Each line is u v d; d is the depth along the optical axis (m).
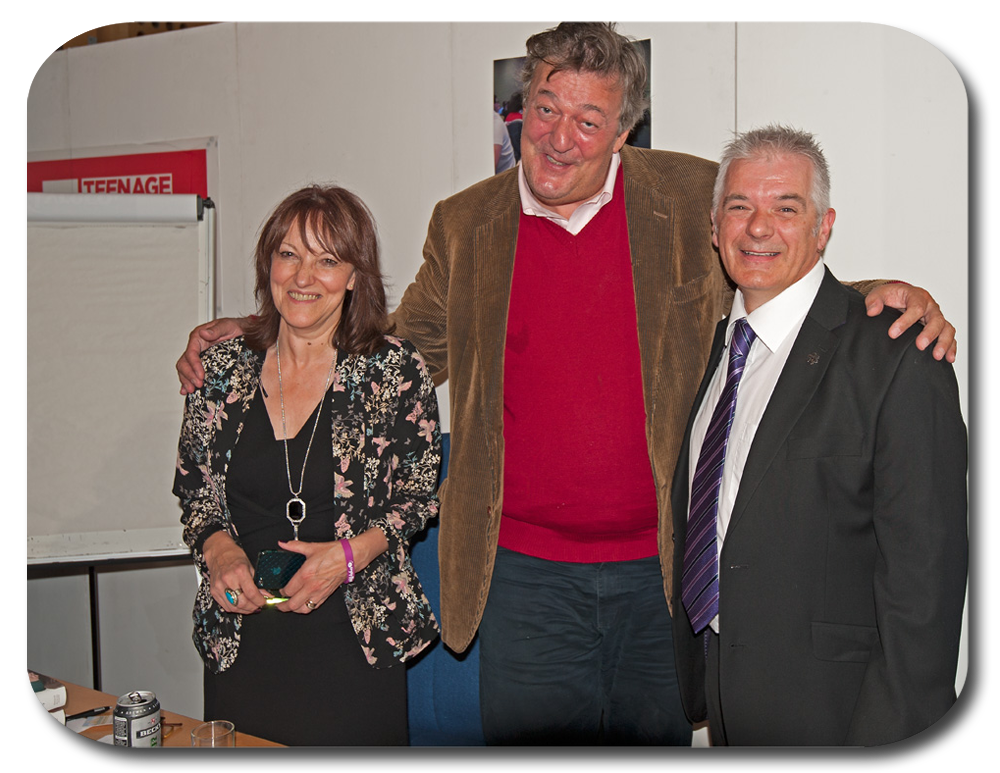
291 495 1.54
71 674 2.95
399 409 1.60
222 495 1.58
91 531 2.48
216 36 2.78
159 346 2.52
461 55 2.47
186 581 2.87
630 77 1.69
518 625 1.85
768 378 1.44
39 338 2.47
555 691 1.84
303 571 1.46
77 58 2.97
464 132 2.49
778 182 1.39
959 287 2.02
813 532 1.33
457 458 1.87
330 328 1.60
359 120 2.62
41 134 3.03
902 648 1.24
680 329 1.71
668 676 1.84
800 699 1.35
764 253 1.40
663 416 1.70
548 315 1.76
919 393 1.24
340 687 1.55
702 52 2.18
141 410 2.51
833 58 2.07
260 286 1.62
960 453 1.25
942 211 2.02
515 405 1.80
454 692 2.07
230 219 2.83
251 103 2.76
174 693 2.91
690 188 1.76
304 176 2.71
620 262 1.75
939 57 1.99
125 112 2.93
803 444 1.33
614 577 1.79
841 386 1.32
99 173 2.99
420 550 2.11
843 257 2.11
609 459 1.74
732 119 2.17
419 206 2.57
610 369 1.74
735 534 1.38
